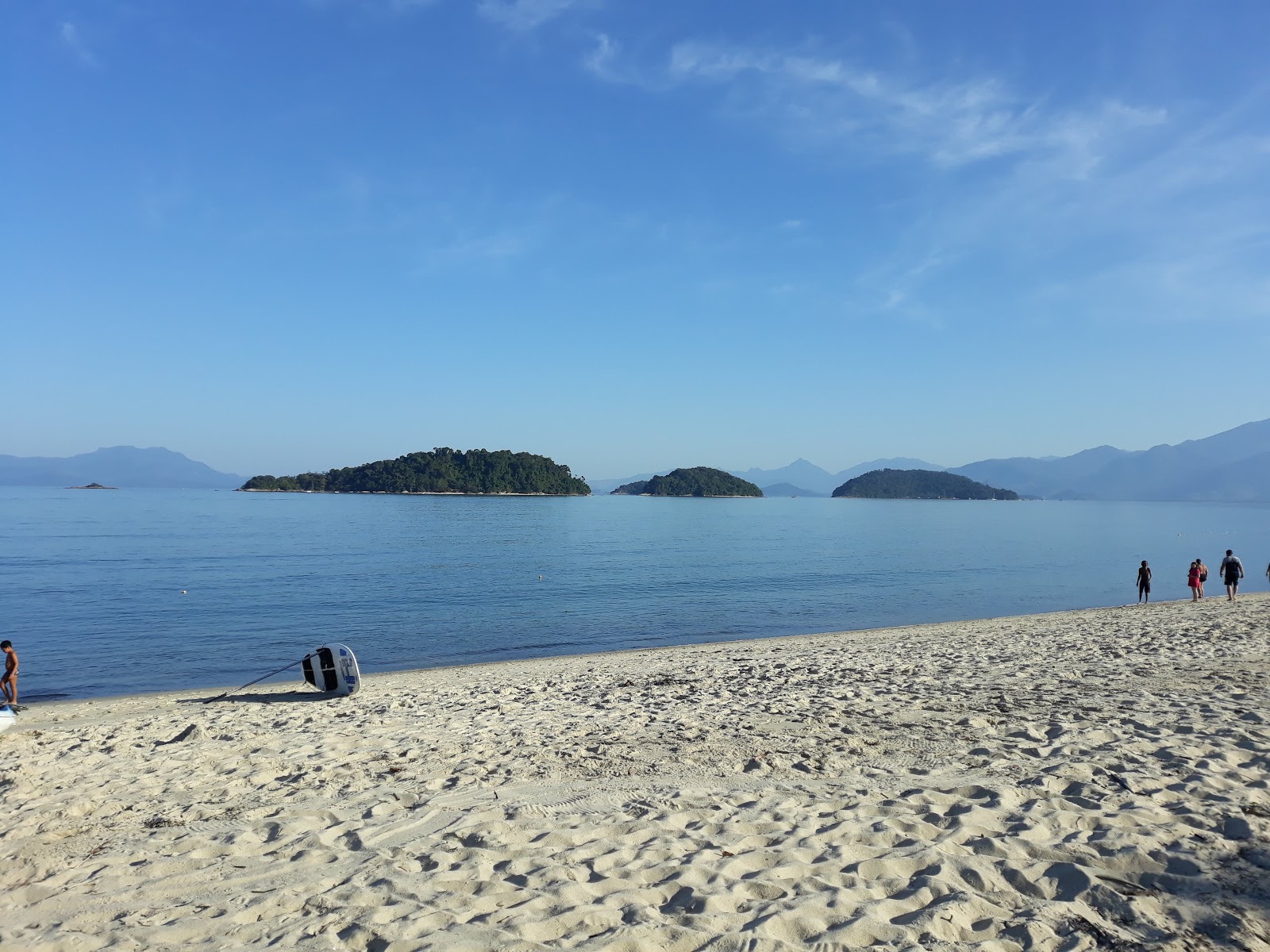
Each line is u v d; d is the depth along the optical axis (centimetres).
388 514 12231
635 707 1075
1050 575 4591
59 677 1912
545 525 9850
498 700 1225
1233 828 499
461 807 615
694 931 379
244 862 509
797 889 429
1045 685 1080
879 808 568
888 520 13712
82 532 7344
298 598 3319
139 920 420
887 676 1239
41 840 566
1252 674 1096
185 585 3706
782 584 4028
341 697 1373
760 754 751
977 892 425
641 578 4253
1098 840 483
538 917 402
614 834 537
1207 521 14675
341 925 404
